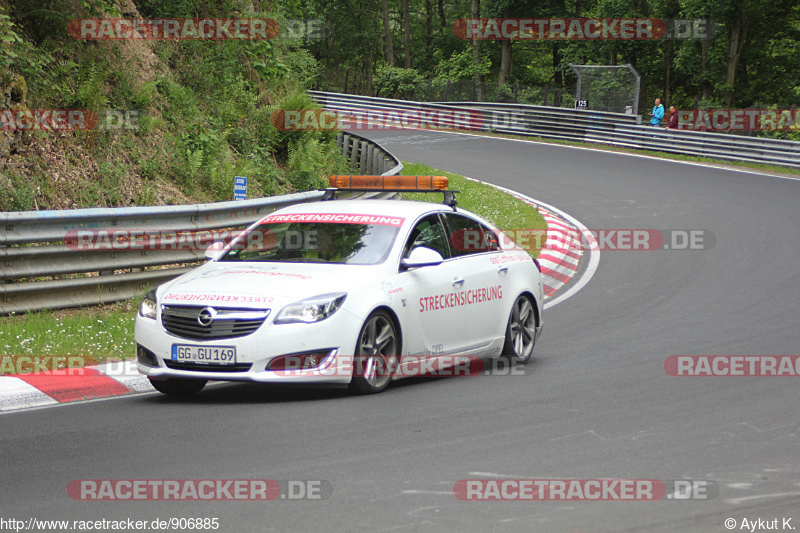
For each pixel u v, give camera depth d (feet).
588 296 101.14
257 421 50.57
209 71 153.28
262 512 35.58
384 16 483.10
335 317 55.31
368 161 201.77
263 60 173.27
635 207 166.61
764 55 390.42
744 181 199.62
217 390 60.80
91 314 78.54
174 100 135.95
